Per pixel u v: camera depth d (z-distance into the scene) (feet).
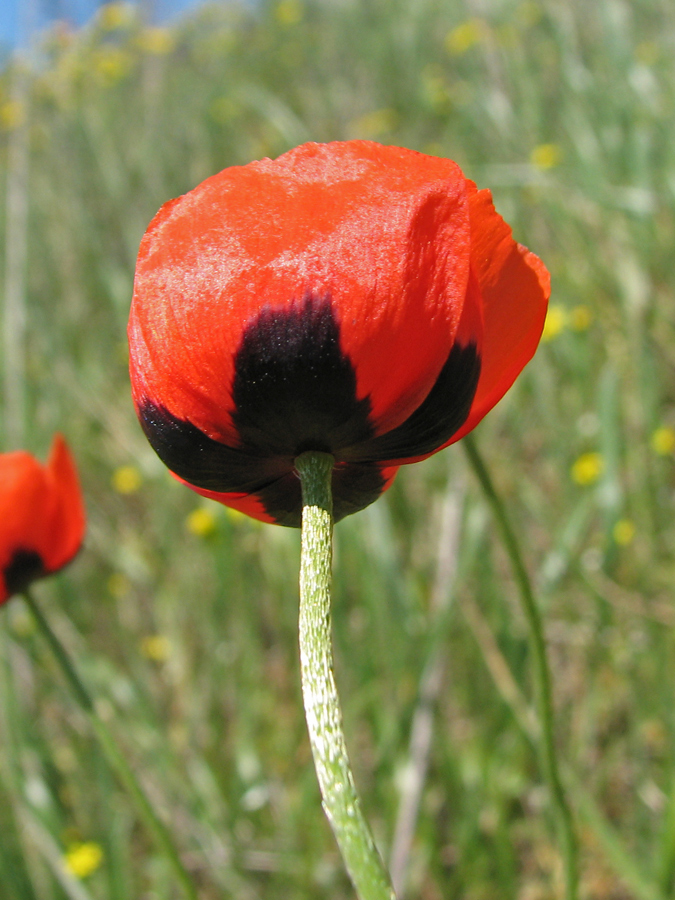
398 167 0.57
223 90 3.91
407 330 0.55
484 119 2.86
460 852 1.48
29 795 1.58
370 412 0.57
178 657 1.87
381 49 3.87
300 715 1.76
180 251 0.57
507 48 3.18
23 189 3.09
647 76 2.54
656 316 2.04
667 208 2.21
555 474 1.95
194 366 0.57
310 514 0.58
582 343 1.99
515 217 2.42
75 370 2.67
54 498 1.07
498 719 1.60
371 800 1.63
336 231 0.55
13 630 1.97
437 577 1.80
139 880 1.70
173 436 0.60
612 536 1.58
